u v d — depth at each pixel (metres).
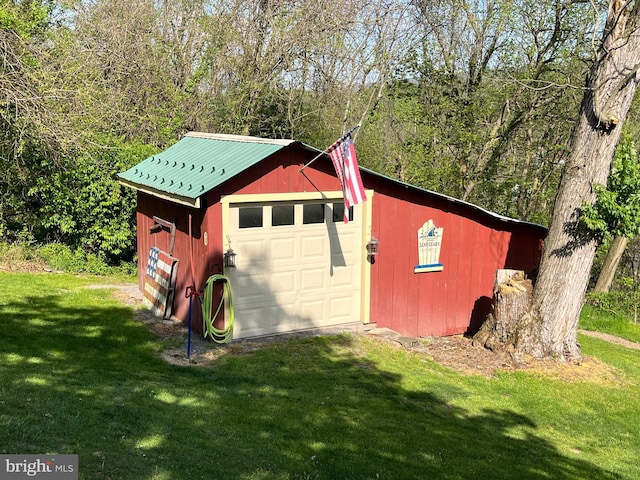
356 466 6.33
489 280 13.36
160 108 20.23
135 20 21.36
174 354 9.52
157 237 12.15
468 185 22.30
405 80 22.91
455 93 22.42
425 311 12.62
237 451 6.27
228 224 10.13
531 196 23.92
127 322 10.83
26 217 15.67
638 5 10.62
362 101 23.77
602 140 10.87
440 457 6.98
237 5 21.80
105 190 14.98
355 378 9.34
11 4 15.47
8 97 13.67
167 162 12.04
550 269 11.40
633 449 8.51
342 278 11.52
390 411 8.27
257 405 7.77
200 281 10.30
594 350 13.64
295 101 23.03
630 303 18.08
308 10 21.75
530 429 8.62
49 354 8.62
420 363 10.66
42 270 14.37
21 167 14.87
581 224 11.09
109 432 6.16
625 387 10.84
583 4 18.86
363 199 9.69
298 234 10.92
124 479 5.27
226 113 21.61
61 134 14.34
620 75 10.62
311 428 7.24
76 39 19.61
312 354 10.11
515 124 21.59
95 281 14.03
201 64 21.66
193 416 7.05
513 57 20.97
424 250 12.41
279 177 10.44
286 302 10.96
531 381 10.52
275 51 21.62
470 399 9.32
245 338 10.58
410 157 21.94
